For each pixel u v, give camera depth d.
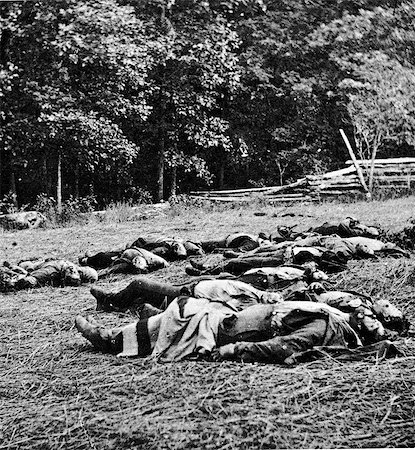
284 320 5.50
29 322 7.08
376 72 22.83
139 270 9.18
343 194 20.05
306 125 27.97
